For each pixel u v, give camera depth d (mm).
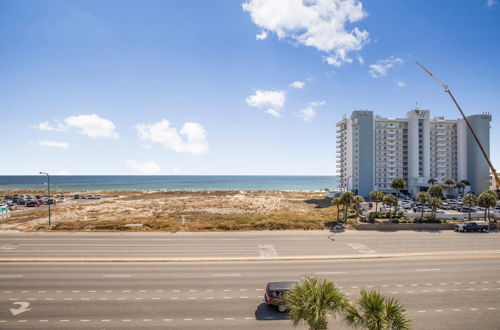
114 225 44312
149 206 77750
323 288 12750
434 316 17984
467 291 21672
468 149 112188
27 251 31656
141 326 16578
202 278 23875
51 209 69875
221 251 31969
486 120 109438
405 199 91812
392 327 11641
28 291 21172
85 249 32594
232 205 81375
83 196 101500
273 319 17469
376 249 33000
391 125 113125
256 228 43969
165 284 22578
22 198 88000
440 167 115312
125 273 24969
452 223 45250
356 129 106875
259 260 28766
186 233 41250
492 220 51469
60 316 17656
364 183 104938
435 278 24094
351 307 12367
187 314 17984
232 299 20078
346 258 29531
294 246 34250
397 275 24703
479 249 33125
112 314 17938
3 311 18234
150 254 30672
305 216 57469
